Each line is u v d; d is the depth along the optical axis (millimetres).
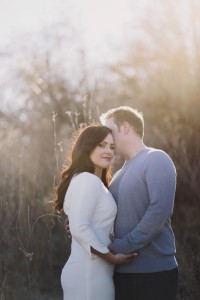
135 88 9000
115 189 3262
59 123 8320
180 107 7676
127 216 3119
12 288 4523
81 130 3486
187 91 7789
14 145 6453
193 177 6371
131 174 3135
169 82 8281
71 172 3266
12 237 4738
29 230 4770
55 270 5027
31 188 5434
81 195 3053
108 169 3391
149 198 3059
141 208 3084
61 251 5172
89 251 2992
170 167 3020
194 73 8211
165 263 3100
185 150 6508
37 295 4598
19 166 5777
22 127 8508
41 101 9336
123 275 3131
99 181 3135
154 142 6828
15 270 4637
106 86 9422
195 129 7129
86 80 9609
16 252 4699
